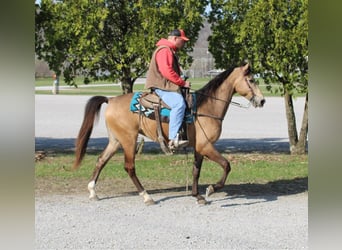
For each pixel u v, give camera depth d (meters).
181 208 8.45
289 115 13.75
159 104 8.45
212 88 8.74
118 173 10.98
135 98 8.69
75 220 7.64
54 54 12.65
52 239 6.70
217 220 7.75
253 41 11.98
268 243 6.62
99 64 12.81
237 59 12.68
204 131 8.59
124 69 12.95
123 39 12.50
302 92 12.39
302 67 12.13
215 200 9.02
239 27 12.18
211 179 10.64
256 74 12.56
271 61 12.02
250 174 11.02
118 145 9.01
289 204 8.73
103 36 12.52
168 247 6.45
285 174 11.09
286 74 12.09
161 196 9.27
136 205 8.62
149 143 16.30
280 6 11.68
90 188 8.90
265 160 12.77
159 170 11.38
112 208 8.40
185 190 9.73
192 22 12.35
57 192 9.43
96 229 7.20
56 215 7.90
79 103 28.81
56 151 14.26
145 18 12.05
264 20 11.85
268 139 17.30
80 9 11.94
